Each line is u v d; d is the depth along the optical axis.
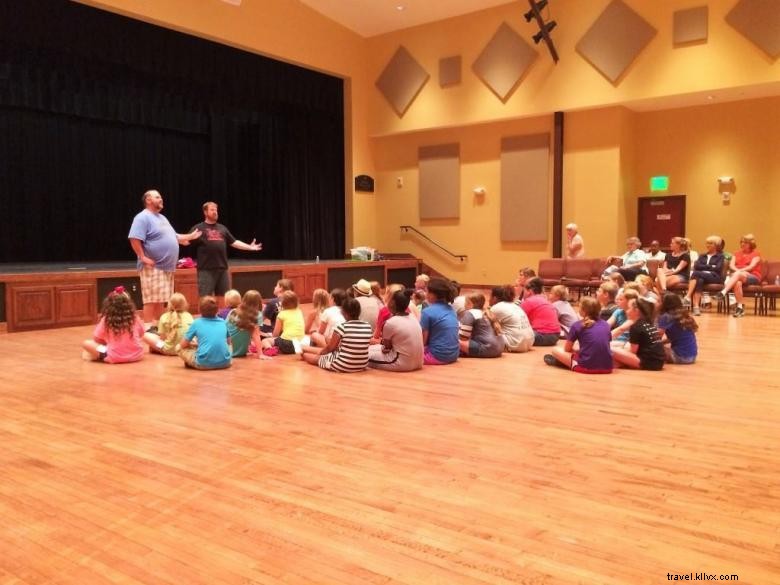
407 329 4.92
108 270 8.27
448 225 13.11
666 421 3.60
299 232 13.84
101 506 2.46
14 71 10.12
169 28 9.90
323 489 2.61
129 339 5.38
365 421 3.60
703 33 9.77
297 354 5.64
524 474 2.78
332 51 12.60
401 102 13.02
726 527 2.26
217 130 14.61
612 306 6.33
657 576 1.93
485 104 11.98
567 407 3.90
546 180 11.77
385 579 1.91
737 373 4.89
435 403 4.00
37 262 11.95
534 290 6.48
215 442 3.22
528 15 10.41
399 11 12.12
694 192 11.07
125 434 3.37
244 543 2.15
